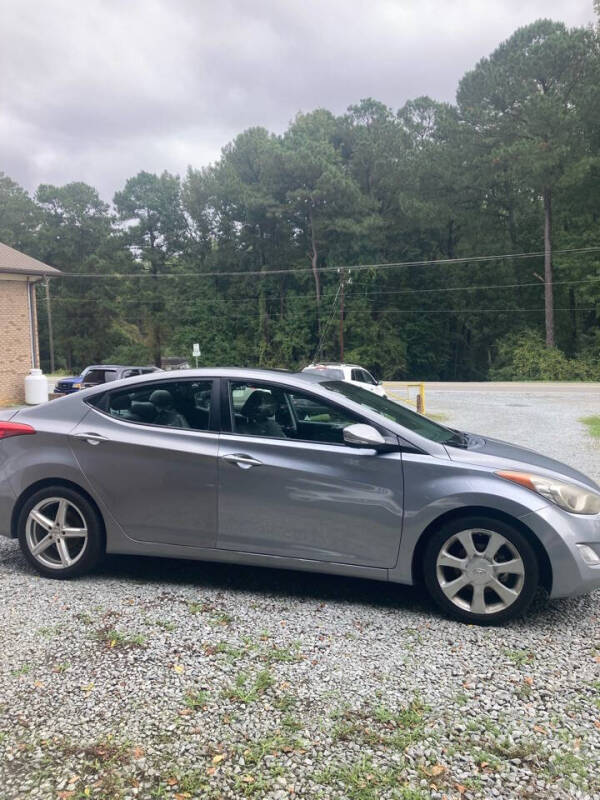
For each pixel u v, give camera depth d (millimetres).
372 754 2318
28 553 4199
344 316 52406
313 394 3928
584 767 2254
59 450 4152
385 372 53906
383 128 52594
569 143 40250
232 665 2986
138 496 4031
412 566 3670
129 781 2156
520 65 40906
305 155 50031
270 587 4082
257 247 58781
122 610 3639
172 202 65125
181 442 3990
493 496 3479
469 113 43812
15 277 20359
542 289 51688
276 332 56594
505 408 19594
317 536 3766
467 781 2176
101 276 65312
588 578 3434
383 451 3709
